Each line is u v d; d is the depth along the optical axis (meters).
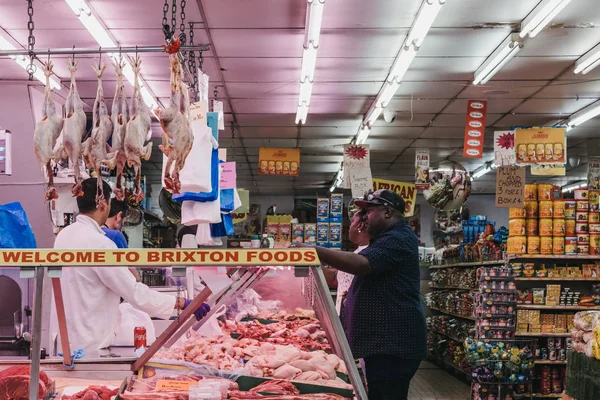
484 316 7.14
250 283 3.30
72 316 3.31
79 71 8.41
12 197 8.24
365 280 3.63
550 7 6.12
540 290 7.36
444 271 10.88
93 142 3.22
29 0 5.04
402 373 3.54
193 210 3.83
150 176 17.52
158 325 4.03
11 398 2.28
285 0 6.29
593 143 12.96
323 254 3.46
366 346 3.56
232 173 4.42
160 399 2.31
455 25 6.95
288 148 13.36
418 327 3.60
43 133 3.22
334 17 6.70
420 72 8.67
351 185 11.61
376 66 8.38
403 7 6.41
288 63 8.30
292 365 2.76
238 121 11.65
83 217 3.77
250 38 7.38
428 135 12.72
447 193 11.67
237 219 11.55
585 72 8.17
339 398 2.46
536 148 10.14
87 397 2.33
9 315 3.43
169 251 2.15
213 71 8.62
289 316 3.84
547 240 7.34
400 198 3.86
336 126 11.99
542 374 7.31
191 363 2.76
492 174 17.50
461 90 9.52
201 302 2.64
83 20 6.45
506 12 6.57
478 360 6.92
